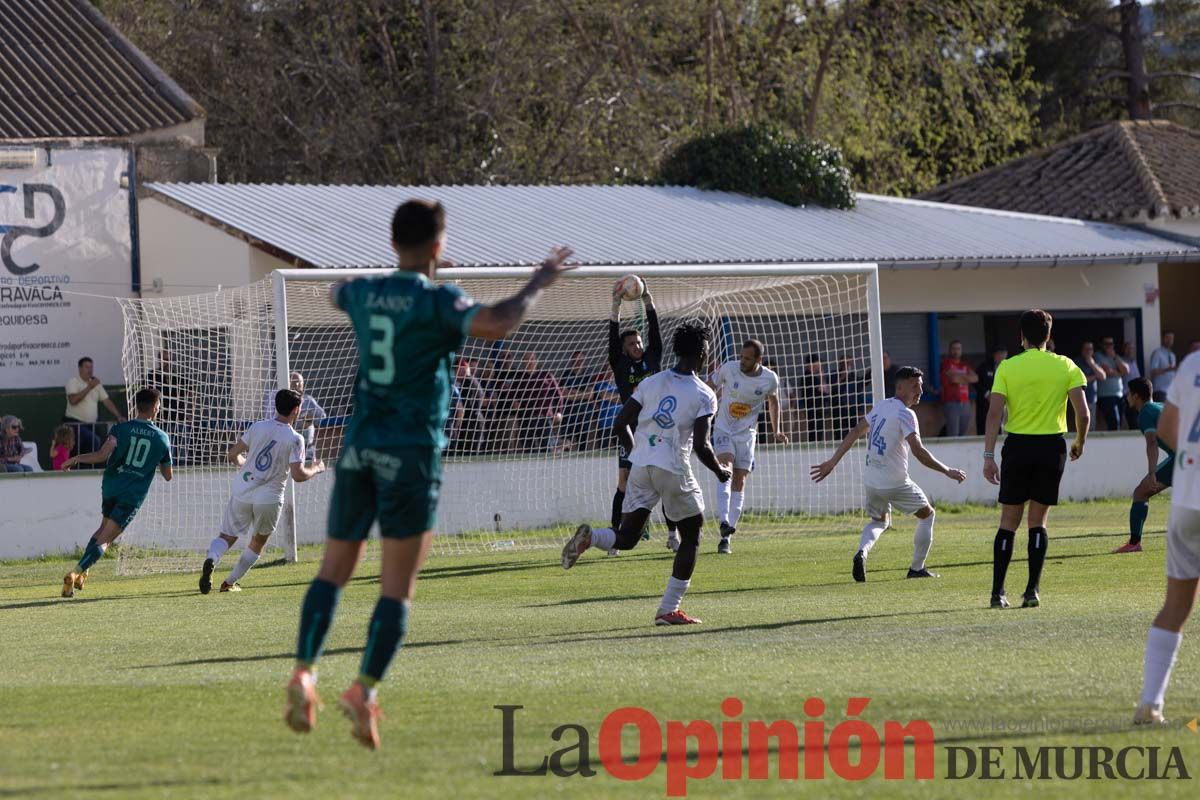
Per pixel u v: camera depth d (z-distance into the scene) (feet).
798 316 289.74
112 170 296.92
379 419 65.67
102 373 295.89
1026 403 128.26
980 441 271.90
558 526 242.58
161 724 78.48
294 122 417.90
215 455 230.68
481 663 100.32
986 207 399.24
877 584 152.87
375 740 64.64
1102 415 327.26
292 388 201.57
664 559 190.19
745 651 103.81
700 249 297.33
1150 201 364.58
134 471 168.86
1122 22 532.73
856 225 335.47
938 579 156.46
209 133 413.59
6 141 287.07
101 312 296.51
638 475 122.01
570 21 428.15
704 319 272.72
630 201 331.98
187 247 287.89
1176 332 427.74
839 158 354.54
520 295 64.69
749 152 350.43
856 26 458.09
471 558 202.39
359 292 66.33
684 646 107.34
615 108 422.82
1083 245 337.93
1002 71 466.29
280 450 165.37
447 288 65.26
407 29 422.82
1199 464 72.69
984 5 449.48
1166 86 552.00
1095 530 216.74
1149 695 75.00
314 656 65.05
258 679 95.40
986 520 242.17
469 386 247.29
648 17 427.33
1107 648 101.91
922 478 266.57
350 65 411.95
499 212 310.24
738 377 193.98
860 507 245.86
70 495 222.48
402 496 65.10
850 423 265.34
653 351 186.39
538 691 87.45
